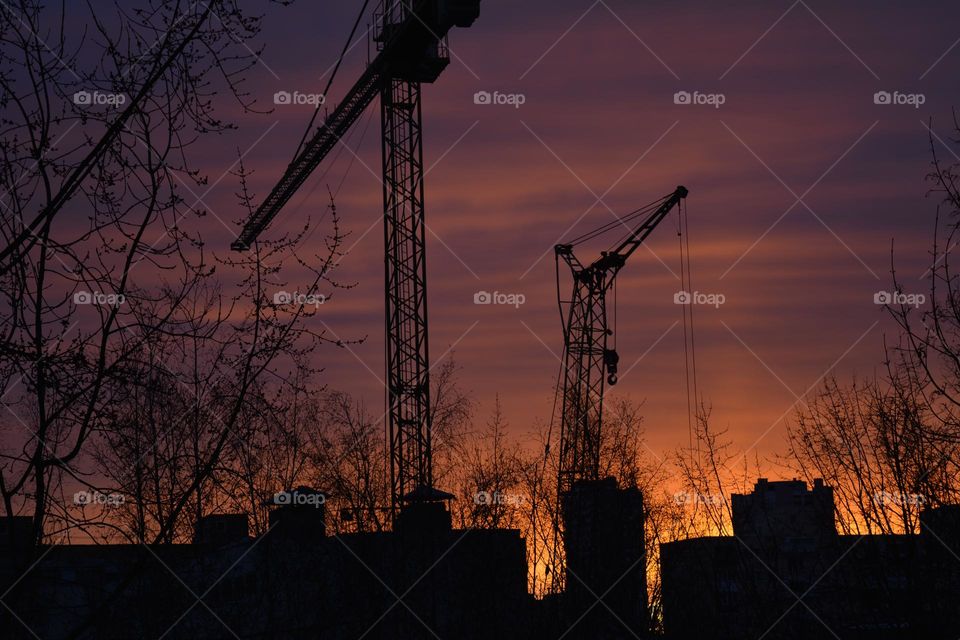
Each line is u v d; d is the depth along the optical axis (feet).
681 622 122.42
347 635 131.13
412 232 300.20
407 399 263.29
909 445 73.36
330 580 132.87
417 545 144.36
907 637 76.48
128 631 96.58
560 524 155.43
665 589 133.80
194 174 40.68
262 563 123.34
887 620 77.36
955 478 72.43
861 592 79.66
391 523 136.98
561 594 149.59
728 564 96.17
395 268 298.15
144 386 40.75
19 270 38.63
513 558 150.71
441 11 238.89
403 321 292.40
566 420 215.31
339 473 132.26
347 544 132.67
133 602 100.01
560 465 164.25
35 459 38.68
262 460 90.84
